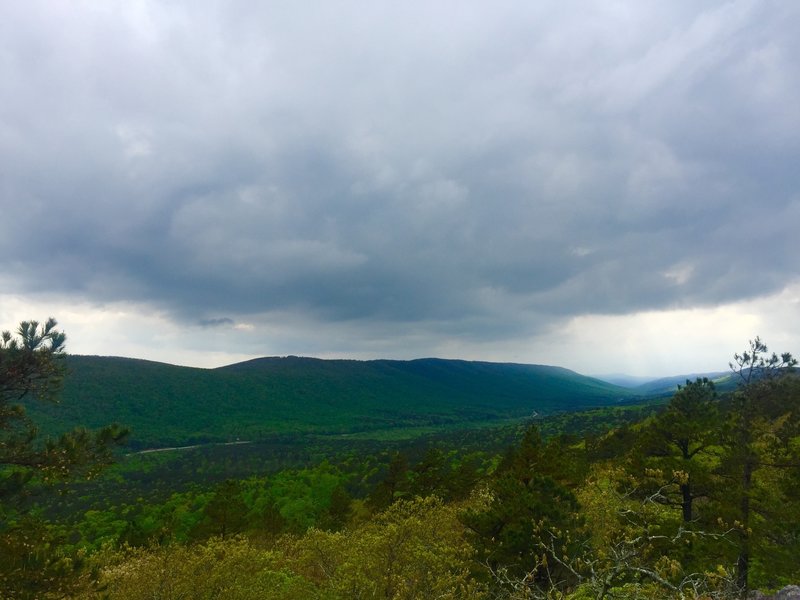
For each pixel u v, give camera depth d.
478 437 173.50
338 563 13.32
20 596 9.07
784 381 18.34
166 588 13.83
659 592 7.94
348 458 121.56
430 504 14.87
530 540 14.12
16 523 10.38
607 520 16.64
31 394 10.74
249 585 14.46
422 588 11.27
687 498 18.23
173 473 133.75
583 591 10.03
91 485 114.38
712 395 20.92
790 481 17.31
